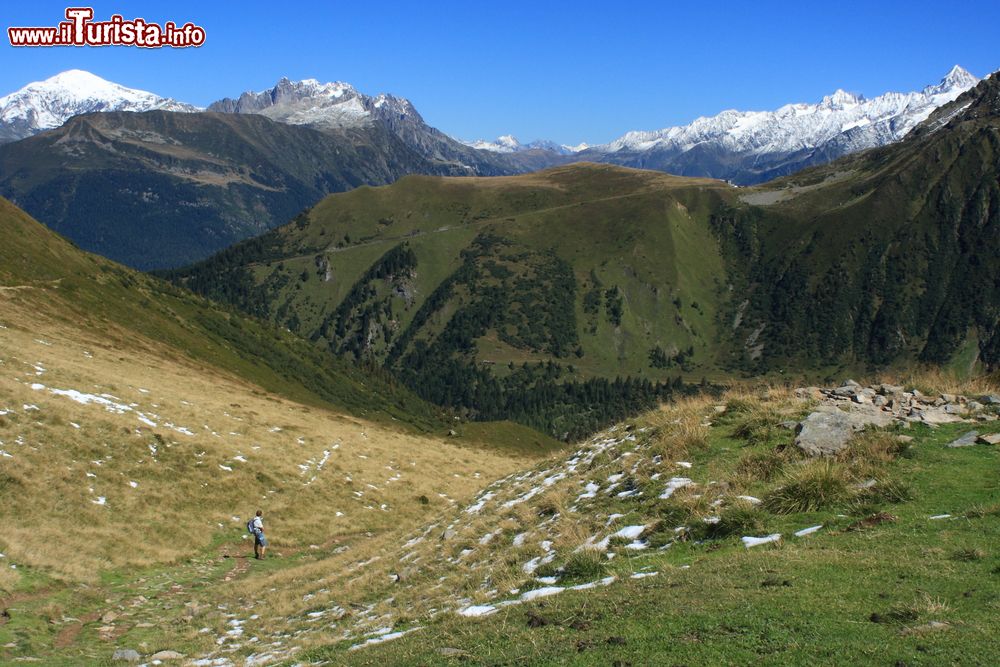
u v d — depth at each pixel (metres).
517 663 9.36
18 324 58.41
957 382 22.73
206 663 15.51
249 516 35.09
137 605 22.02
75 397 38.69
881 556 10.95
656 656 8.67
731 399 23.30
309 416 67.06
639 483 18.30
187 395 53.41
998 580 9.43
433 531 25.20
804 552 11.70
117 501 30.38
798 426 18.28
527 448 114.81
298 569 26.70
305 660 13.12
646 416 26.34
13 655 16.27
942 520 12.27
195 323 108.75
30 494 27.47
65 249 98.62
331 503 40.44
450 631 11.88
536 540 17.44
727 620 9.32
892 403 20.27
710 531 14.09
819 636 8.48
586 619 10.52
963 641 7.82
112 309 85.31
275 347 126.25
